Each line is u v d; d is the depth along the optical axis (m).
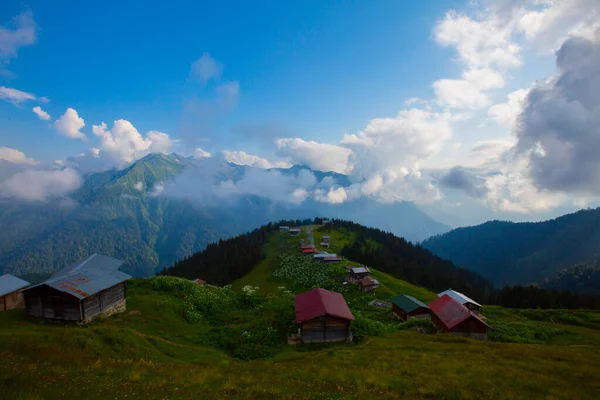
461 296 80.56
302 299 50.59
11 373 18.59
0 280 47.31
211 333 42.72
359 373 26.58
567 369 30.69
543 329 58.12
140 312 45.41
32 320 39.97
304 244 180.25
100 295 42.31
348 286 108.62
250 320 48.75
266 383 22.31
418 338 44.94
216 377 23.45
